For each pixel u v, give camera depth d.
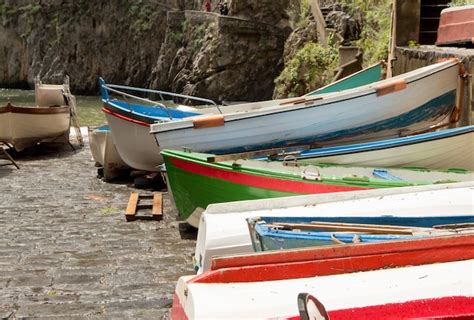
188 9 44.06
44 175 12.96
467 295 3.61
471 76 9.12
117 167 12.25
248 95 37.22
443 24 11.03
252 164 8.42
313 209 5.64
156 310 5.98
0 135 15.23
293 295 3.60
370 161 8.99
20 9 48.59
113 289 6.50
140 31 44.38
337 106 9.62
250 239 5.22
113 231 8.70
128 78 44.94
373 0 19.58
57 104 17.91
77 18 46.31
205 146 9.48
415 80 9.48
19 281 6.73
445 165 9.09
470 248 3.99
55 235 8.50
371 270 3.88
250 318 3.48
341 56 18.80
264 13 37.34
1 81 49.75
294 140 9.71
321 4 27.44
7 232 8.64
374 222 5.28
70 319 5.77
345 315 3.52
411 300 3.58
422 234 4.73
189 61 39.38
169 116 11.48
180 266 7.21
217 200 8.05
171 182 8.40
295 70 21.72
